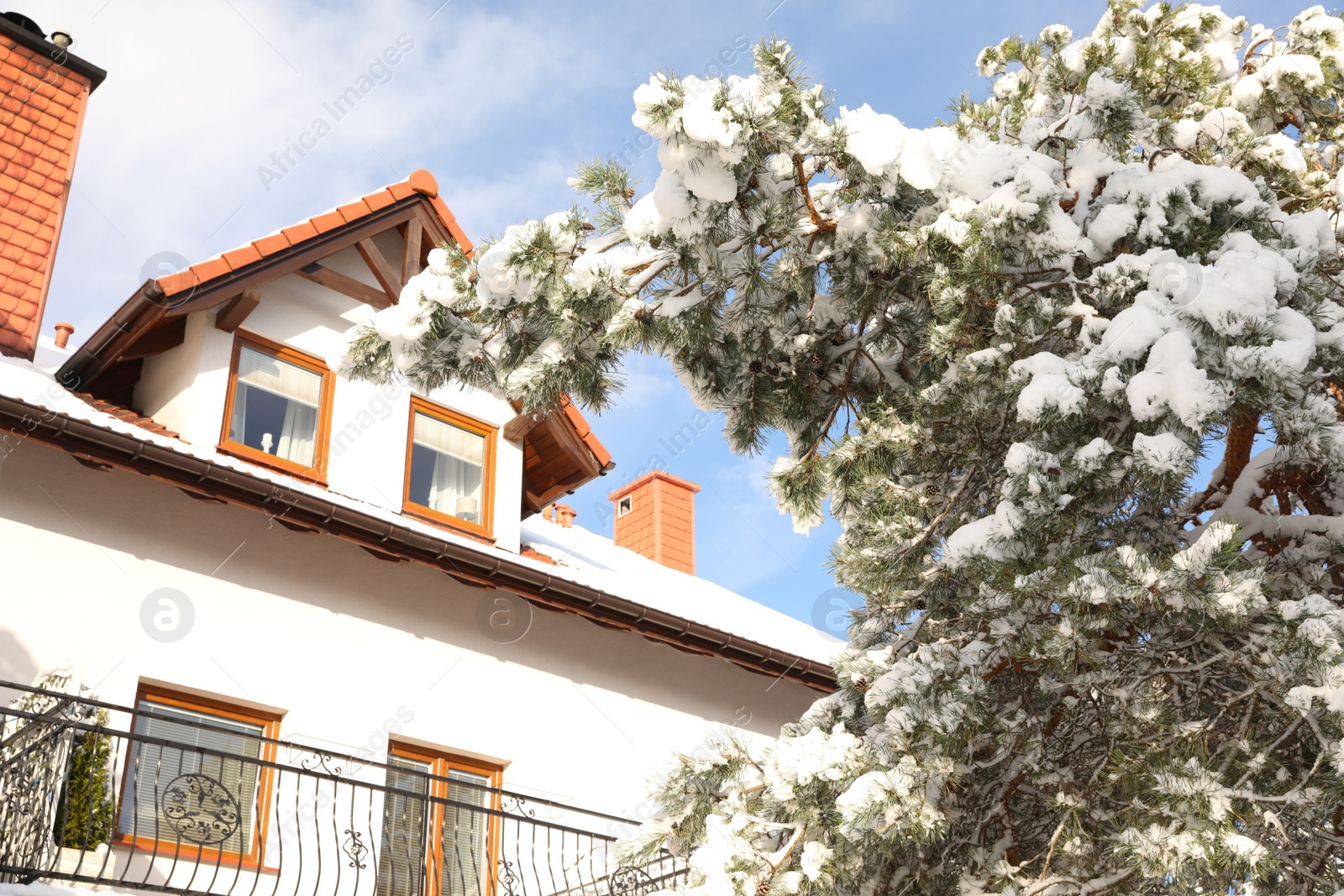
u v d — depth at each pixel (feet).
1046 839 22.59
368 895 30.66
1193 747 18.69
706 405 23.21
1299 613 17.60
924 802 18.08
